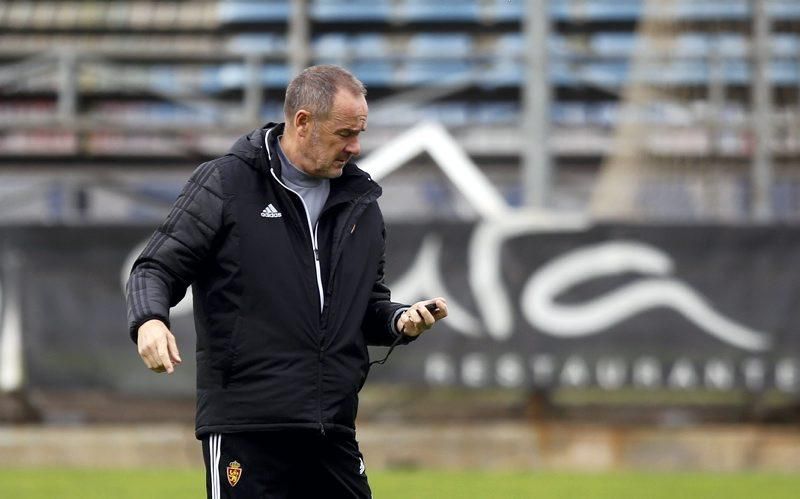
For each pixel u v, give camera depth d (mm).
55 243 40312
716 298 39781
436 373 39812
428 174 45344
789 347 39562
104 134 48469
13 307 40188
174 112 52031
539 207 42344
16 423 40250
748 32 48125
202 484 33469
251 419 12531
